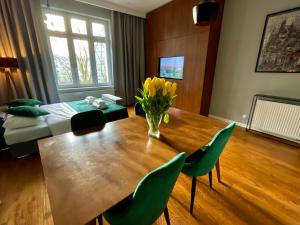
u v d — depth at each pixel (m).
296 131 2.50
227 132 1.19
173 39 3.89
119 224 0.83
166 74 4.38
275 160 2.17
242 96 3.26
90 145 1.15
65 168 0.89
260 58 2.86
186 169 1.27
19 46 3.12
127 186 0.76
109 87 4.62
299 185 1.73
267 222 1.32
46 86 3.55
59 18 3.62
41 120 2.25
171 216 1.37
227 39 3.28
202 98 3.57
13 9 2.90
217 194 1.61
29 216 1.35
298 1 2.35
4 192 1.61
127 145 1.16
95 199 0.68
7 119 2.06
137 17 4.54
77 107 2.81
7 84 3.11
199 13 1.35
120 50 4.46
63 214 0.61
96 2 3.65
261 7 2.73
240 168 2.00
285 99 2.57
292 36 2.45
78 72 4.16
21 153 2.04
